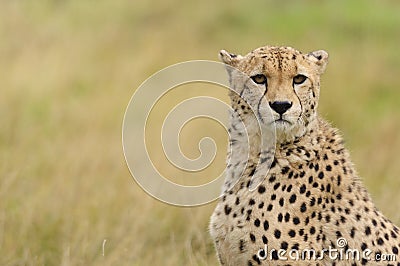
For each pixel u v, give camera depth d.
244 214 7.55
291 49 7.91
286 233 7.48
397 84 19.28
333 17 24.12
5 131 14.33
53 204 11.04
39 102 16.28
